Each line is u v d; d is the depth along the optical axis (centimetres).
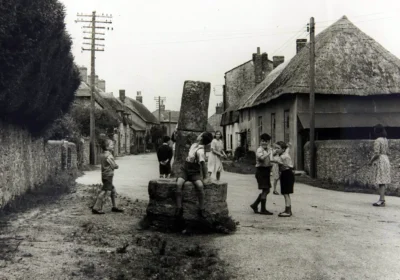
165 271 588
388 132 2553
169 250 702
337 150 1847
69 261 626
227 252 693
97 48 3328
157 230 852
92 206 1157
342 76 2527
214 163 1543
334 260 643
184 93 942
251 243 754
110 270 590
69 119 2694
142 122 8481
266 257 661
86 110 4319
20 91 985
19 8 909
